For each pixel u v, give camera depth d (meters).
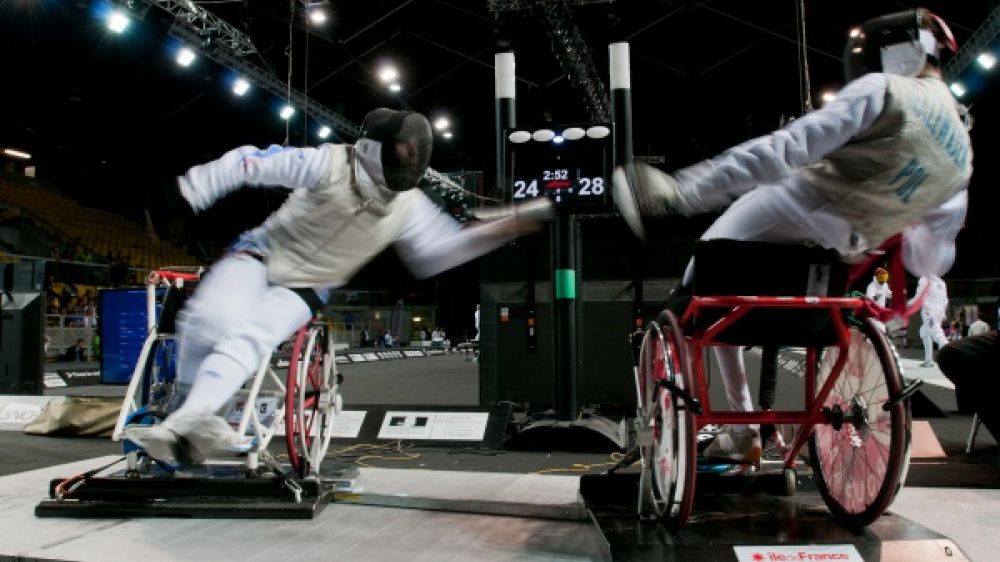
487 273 6.67
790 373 6.14
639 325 6.44
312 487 3.00
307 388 3.32
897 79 1.92
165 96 15.38
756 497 2.68
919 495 3.11
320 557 2.32
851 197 1.99
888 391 2.01
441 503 3.01
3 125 17.50
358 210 2.63
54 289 15.10
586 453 4.66
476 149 18.75
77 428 5.45
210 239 2.80
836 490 2.41
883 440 2.14
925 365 10.31
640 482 2.38
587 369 6.55
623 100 4.46
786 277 2.14
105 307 4.92
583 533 2.62
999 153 15.64
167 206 2.48
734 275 2.13
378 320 25.75
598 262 6.62
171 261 21.78
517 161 4.51
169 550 2.39
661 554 1.98
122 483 2.94
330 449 4.81
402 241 2.89
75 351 13.06
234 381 2.66
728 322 2.12
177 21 10.55
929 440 4.22
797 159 1.85
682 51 13.44
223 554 2.35
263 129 16.81
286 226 2.75
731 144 17.17
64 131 17.67
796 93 14.78
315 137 16.84
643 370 2.58
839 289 2.18
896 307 2.19
